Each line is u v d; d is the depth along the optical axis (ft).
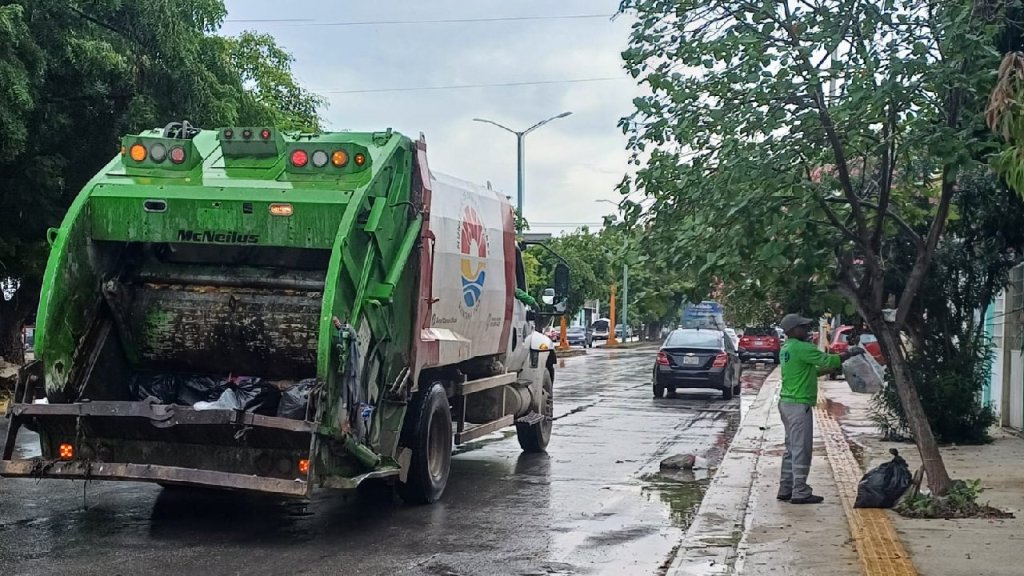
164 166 29.50
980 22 28.43
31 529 28.30
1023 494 33.58
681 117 30.25
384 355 29.07
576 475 40.16
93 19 61.26
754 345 132.05
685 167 30.66
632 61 31.09
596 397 77.97
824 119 29.37
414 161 30.89
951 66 27.99
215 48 67.72
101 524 29.09
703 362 76.43
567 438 52.06
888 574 23.00
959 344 48.39
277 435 25.85
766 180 28.96
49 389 27.63
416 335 30.53
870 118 29.50
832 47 28.66
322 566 25.08
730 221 29.73
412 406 32.32
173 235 28.63
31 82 55.31
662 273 31.63
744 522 30.09
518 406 43.06
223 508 31.83
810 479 37.91
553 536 29.09
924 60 27.84
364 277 27.61
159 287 30.12
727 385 76.95
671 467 41.83
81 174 63.62
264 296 29.43
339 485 26.61
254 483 25.95
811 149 29.96
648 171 30.99
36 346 27.30
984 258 45.52
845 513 30.91
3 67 51.96
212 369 30.35
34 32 57.77
